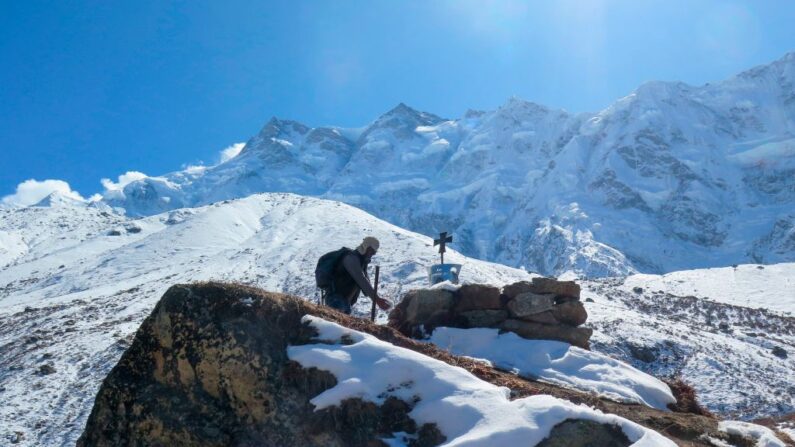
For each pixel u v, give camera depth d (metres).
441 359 6.79
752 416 37.19
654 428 6.36
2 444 28.55
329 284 8.55
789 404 38.72
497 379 6.74
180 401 6.03
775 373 45.62
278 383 5.95
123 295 74.06
